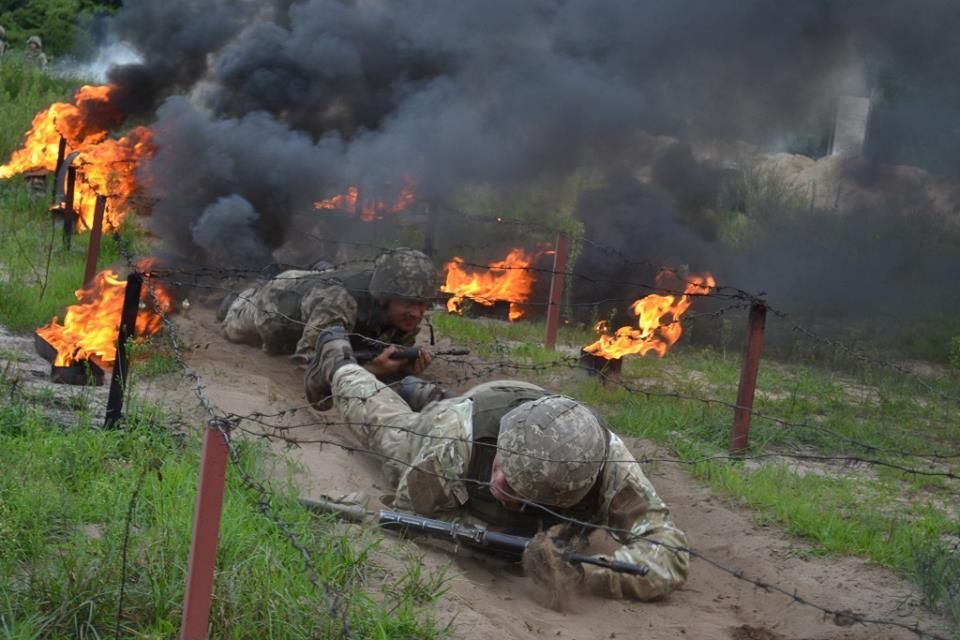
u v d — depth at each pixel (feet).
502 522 18.51
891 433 30.04
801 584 19.53
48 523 16.76
